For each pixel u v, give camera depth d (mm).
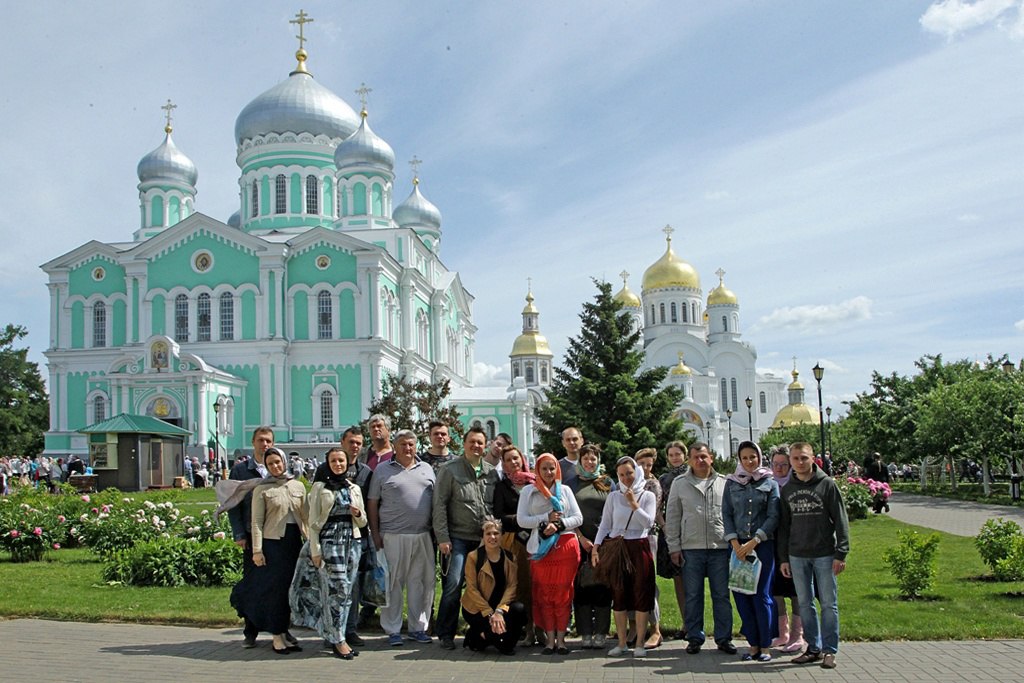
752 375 117750
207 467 58438
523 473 14359
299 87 79125
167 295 69688
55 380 71062
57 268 72250
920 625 14406
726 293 119750
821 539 12758
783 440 99375
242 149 79062
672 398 40875
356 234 75500
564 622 13539
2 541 22969
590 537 14297
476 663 12898
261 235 73750
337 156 78000
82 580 19891
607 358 41375
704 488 13625
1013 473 47688
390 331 72312
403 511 14375
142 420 50938
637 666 12656
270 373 67688
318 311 69500
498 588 13602
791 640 13609
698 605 13477
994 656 12672
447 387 44438
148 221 78938
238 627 15445
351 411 68312
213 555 19625
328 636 13234
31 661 12766
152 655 13219
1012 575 18547
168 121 80688
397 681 11844
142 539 23250
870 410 63812
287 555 13656
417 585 14406
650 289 117188
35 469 59062
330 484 13633
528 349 123938
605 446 39031
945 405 48781
